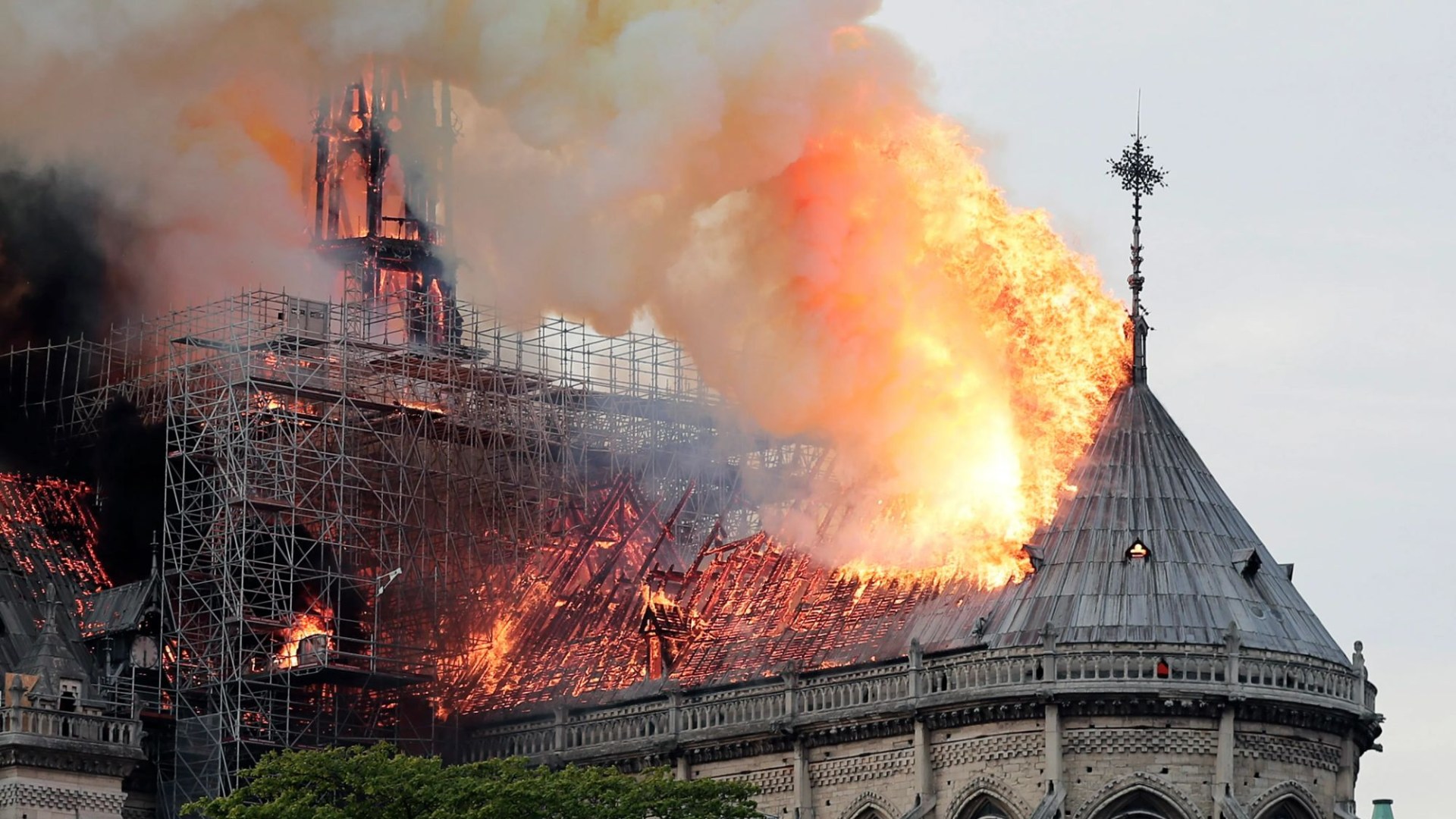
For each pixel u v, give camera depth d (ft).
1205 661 516.32
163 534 629.92
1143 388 555.69
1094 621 520.83
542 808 489.67
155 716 593.83
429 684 609.42
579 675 593.83
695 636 582.76
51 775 567.18
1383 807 520.01
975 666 522.06
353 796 504.02
